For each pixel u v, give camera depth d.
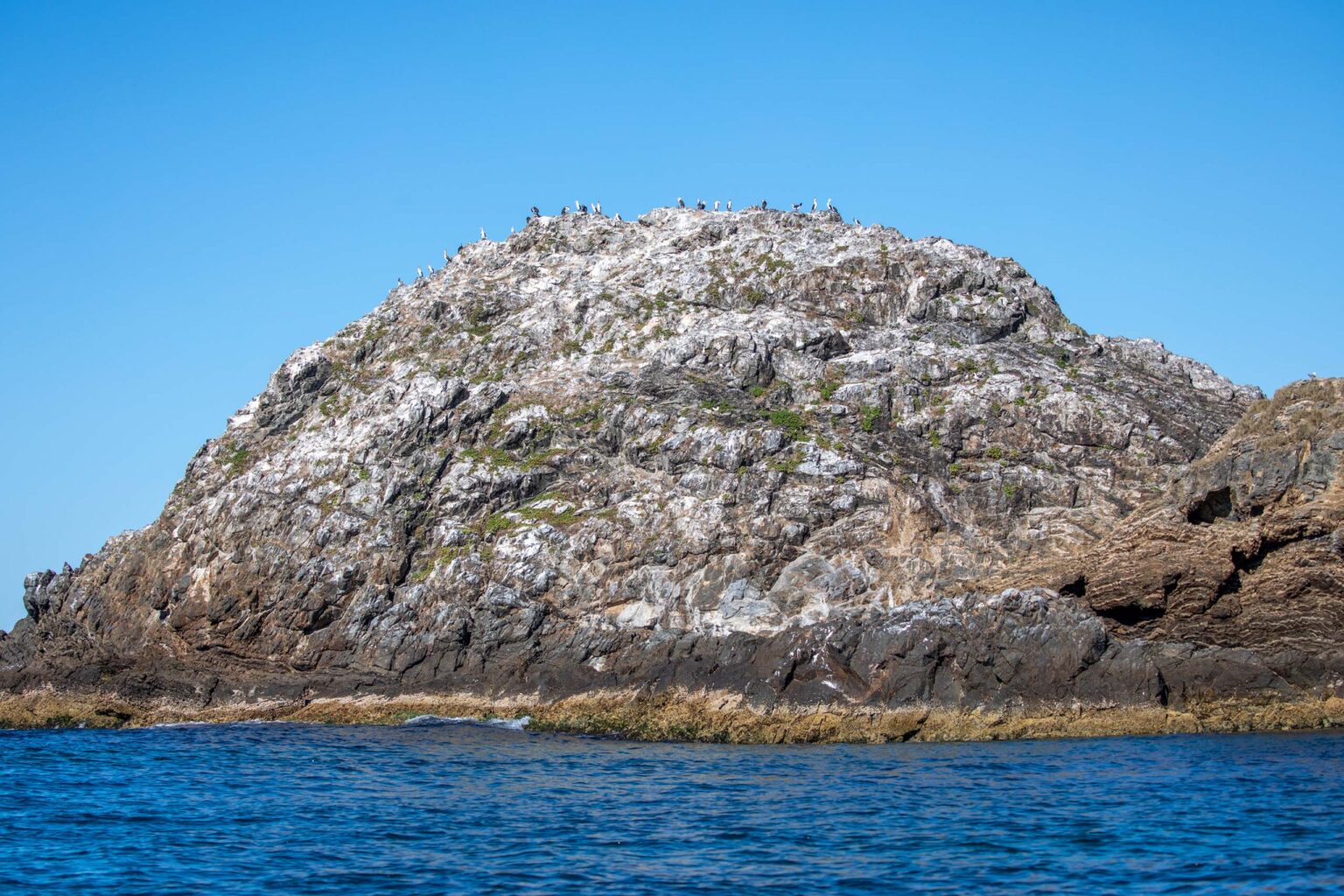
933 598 72.12
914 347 93.25
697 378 90.88
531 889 36.84
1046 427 84.88
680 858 40.12
